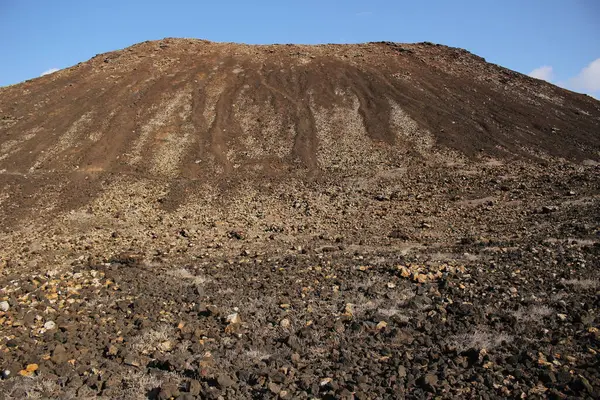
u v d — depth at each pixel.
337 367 6.10
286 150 32.22
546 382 5.35
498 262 11.21
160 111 37.41
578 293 8.48
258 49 51.78
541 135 33.44
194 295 9.85
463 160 29.44
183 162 30.55
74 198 24.64
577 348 6.24
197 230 19.00
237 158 31.50
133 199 24.81
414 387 5.48
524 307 7.97
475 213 19.12
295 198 24.09
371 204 22.38
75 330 7.68
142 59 47.62
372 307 8.56
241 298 9.49
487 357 6.08
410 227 17.58
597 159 29.48
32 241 17.67
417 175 26.92
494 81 44.12
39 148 32.09
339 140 33.31
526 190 21.95
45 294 9.74
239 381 5.84
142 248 15.91
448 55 50.31
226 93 40.88
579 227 14.32
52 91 41.28
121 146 32.38
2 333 7.40
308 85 41.97
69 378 5.97
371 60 47.97
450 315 7.93
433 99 39.00
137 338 7.30
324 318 8.04
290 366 6.16
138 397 5.54
